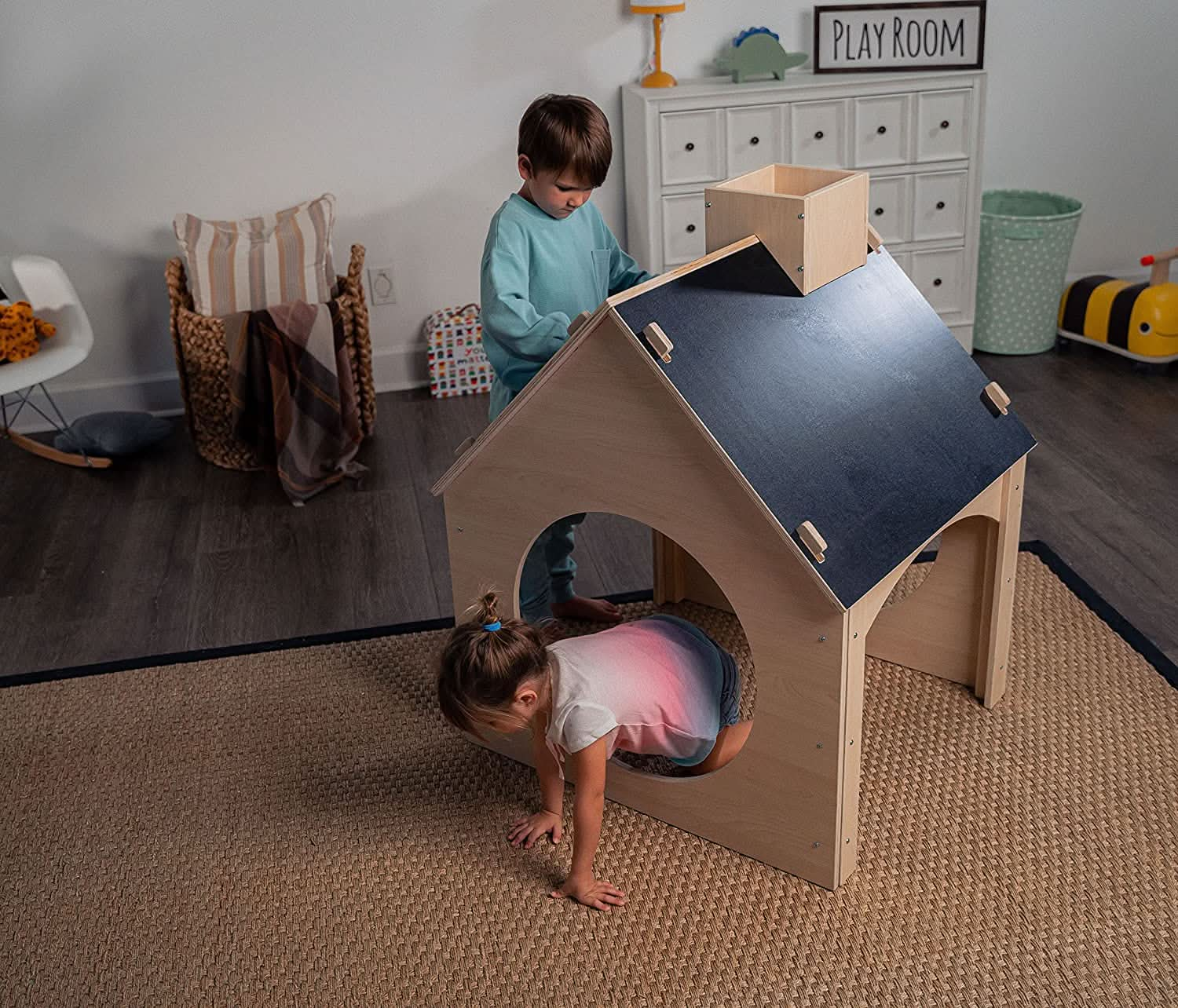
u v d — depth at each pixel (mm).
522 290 1980
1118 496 2850
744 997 1616
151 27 3213
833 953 1675
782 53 3359
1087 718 2109
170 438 3467
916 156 3449
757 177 1851
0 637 2533
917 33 3424
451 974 1683
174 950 1745
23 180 3320
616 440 1671
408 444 3359
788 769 1727
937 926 1708
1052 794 1940
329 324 3055
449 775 2076
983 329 3738
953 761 2027
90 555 2846
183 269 3383
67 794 2061
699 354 1580
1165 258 3457
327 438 3076
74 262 3436
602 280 2189
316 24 3285
